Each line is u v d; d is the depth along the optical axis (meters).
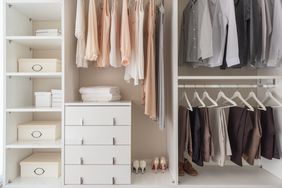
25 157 2.17
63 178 1.85
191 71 2.37
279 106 1.93
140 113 2.35
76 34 1.91
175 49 1.89
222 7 1.81
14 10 1.97
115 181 1.86
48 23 2.32
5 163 1.85
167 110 2.28
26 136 2.01
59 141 1.97
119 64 2.02
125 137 1.86
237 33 1.80
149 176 2.03
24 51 2.15
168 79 2.23
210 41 1.80
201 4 1.91
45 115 2.32
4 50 1.86
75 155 1.85
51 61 2.00
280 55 1.73
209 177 2.04
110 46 1.95
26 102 2.19
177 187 1.87
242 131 1.92
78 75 2.29
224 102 2.37
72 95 2.10
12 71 1.94
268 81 2.16
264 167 2.27
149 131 2.35
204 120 1.94
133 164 2.15
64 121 1.85
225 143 1.95
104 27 1.93
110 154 1.86
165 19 2.27
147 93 1.93
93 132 1.86
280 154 1.99
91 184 1.86
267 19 1.77
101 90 2.01
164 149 2.36
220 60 1.82
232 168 2.30
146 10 2.09
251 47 1.75
